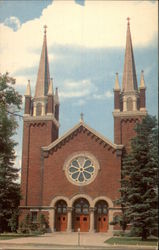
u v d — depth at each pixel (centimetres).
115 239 4428
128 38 4919
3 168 5406
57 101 6562
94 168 5709
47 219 5691
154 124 4300
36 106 6388
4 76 4331
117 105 5984
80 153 5803
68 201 5684
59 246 3641
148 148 4416
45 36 5088
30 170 5962
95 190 5634
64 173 5803
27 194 5841
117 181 5584
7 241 4034
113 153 5716
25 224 5641
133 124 5881
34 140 6131
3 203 5484
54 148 5922
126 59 6325
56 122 6406
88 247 3584
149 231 4200
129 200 4478
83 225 5631
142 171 4353
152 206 4259
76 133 5894
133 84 6178
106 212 5588
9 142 4512
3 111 4153
